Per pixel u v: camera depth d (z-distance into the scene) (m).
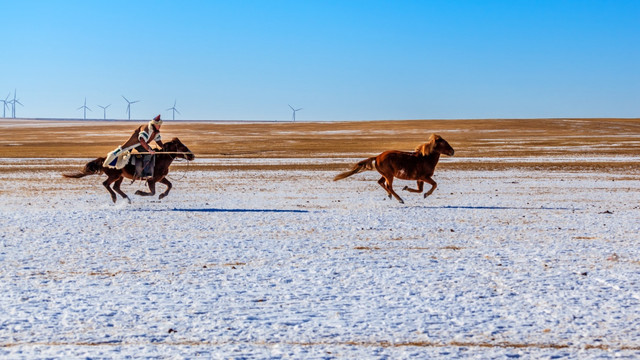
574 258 11.68
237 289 9.35
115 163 19.69
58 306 8.39
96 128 166.12
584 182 30.30
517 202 21.77
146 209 19.48
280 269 10.73
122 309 8.28
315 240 13.70
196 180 31.89
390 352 6.74
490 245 13.12
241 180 31.91
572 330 7.45
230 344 6.97
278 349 6.81
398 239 13.88
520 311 8.21
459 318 7.91
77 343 7.00
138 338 7.16
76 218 17.08
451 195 24.42
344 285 9.61
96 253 12.06
